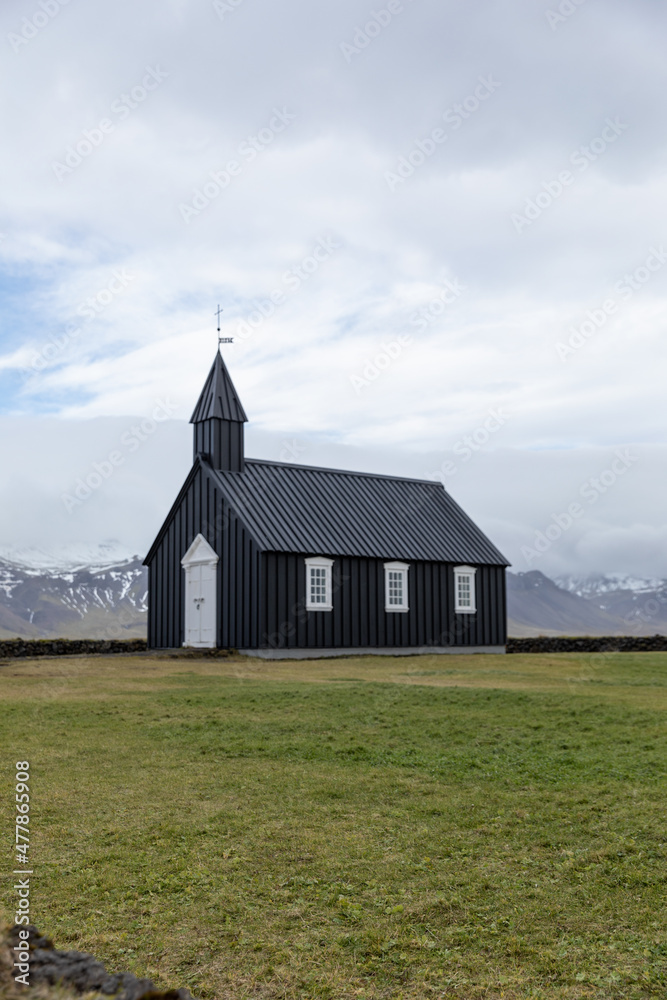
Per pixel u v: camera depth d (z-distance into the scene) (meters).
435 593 37.25
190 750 12.45
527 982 5.86
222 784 10.54
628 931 6.56
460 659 30.64
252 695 17.92
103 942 6.34
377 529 36.62
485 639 38.91
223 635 33.31
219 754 12.19
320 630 33.00
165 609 36.84
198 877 7.57
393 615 35.53
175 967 6.03
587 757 11.66
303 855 8.11
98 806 9.62
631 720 14.25
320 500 36.44
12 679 21.73
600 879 7.49
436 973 5.97
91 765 11.52
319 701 16.91
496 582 39.69
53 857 8.07
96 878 7.55
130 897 7.18
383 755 12.05
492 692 17.94
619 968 6.01
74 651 33.84
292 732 13.76
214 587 34.00
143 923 6.70
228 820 9.13
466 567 38.41
